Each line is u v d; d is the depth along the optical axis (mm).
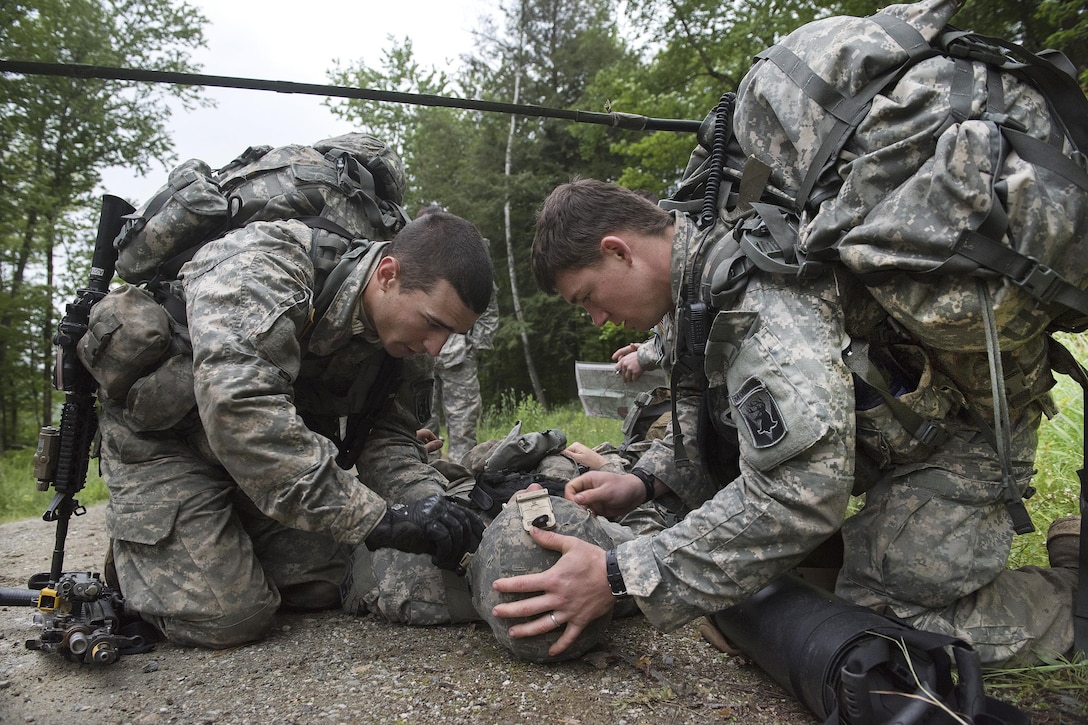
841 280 1816
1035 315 1660
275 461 2072
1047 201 1556
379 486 2912
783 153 1917
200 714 1860
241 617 2314
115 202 2564
